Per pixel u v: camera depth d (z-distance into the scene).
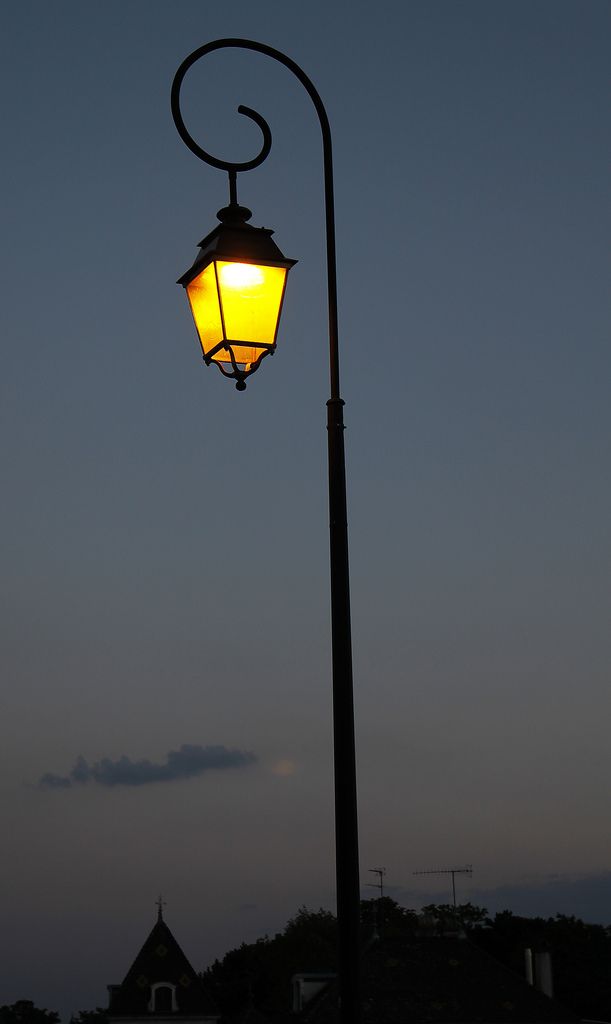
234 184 12.23
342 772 10.80
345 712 10.96
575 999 102.31
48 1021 178.62
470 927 112.12
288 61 12.38
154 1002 70.50
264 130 12.39
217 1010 71.25
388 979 65.44
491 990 65.62
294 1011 68.38
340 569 11.38
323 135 12.48
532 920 110.19
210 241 11.99
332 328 12.07
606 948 106.25
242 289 11.60
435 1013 63.09
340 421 11.82
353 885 10.53
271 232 11.95
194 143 12.14
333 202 12.37
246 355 11.76
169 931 73.38
